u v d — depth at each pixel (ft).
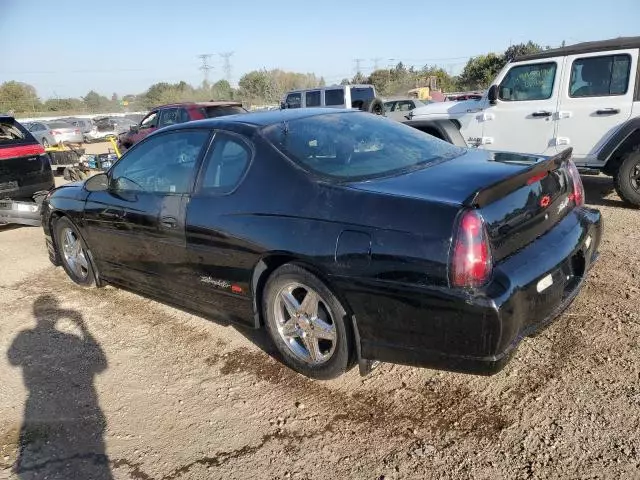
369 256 9.02
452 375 10.65
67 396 11.31
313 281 9.95
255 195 10.85
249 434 9.59
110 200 14.30
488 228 8.56
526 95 23.76
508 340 8.43
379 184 9.77
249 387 11.00
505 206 9.06
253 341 12.84
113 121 109.09
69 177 36.04
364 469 8.49
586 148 22.24
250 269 10.96
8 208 23.62
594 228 11.32
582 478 7.82
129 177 13.99
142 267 13.84
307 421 9.77
